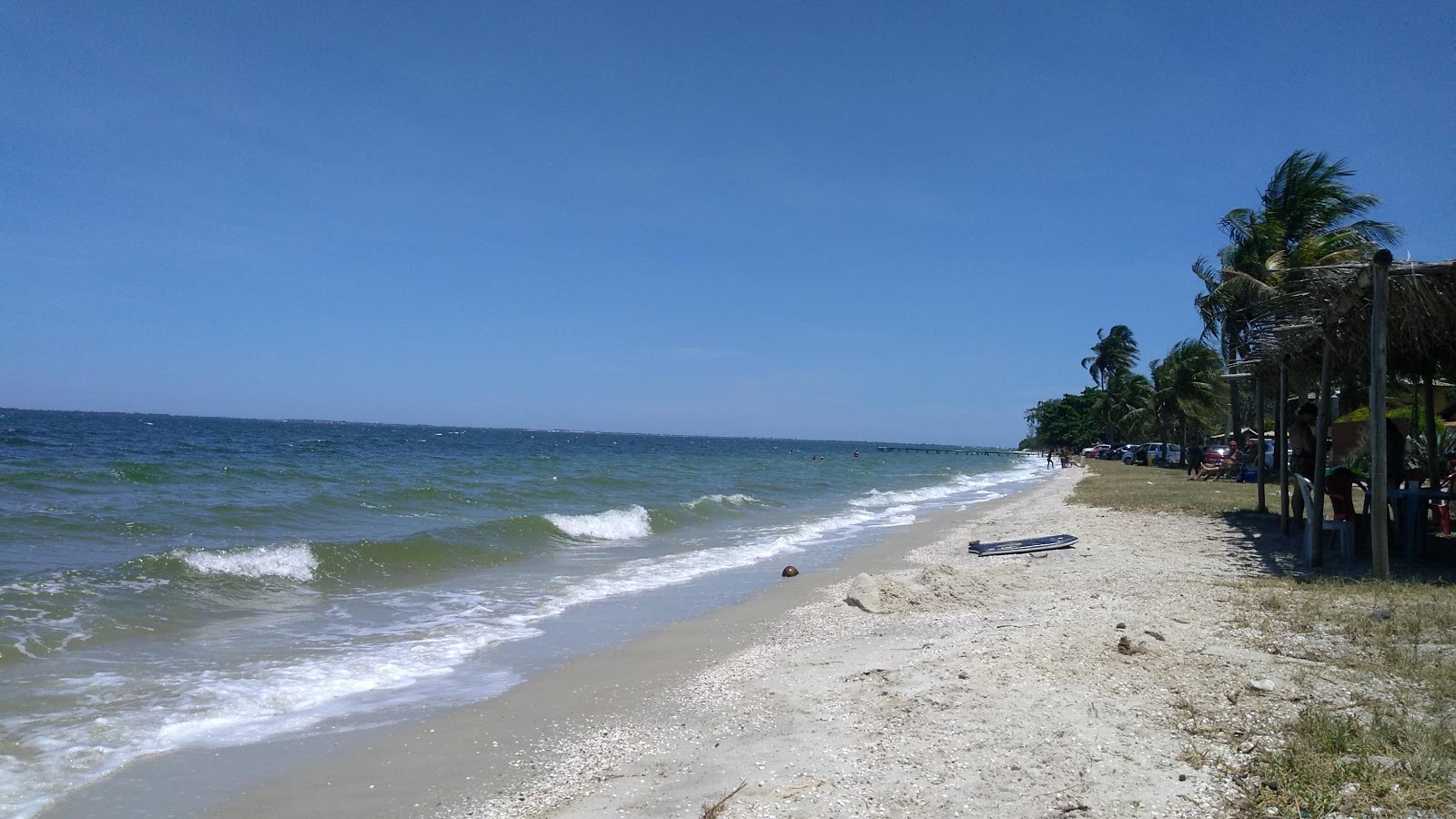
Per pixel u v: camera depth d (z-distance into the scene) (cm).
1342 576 919
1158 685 546
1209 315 2859
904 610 924
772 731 538
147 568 1070
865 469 6128
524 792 477
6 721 584
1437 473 1245
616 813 428
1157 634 669
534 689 687
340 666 748
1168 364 5450
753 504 2642
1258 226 2681
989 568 1195
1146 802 387
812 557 1473
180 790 488
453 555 1380
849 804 410
